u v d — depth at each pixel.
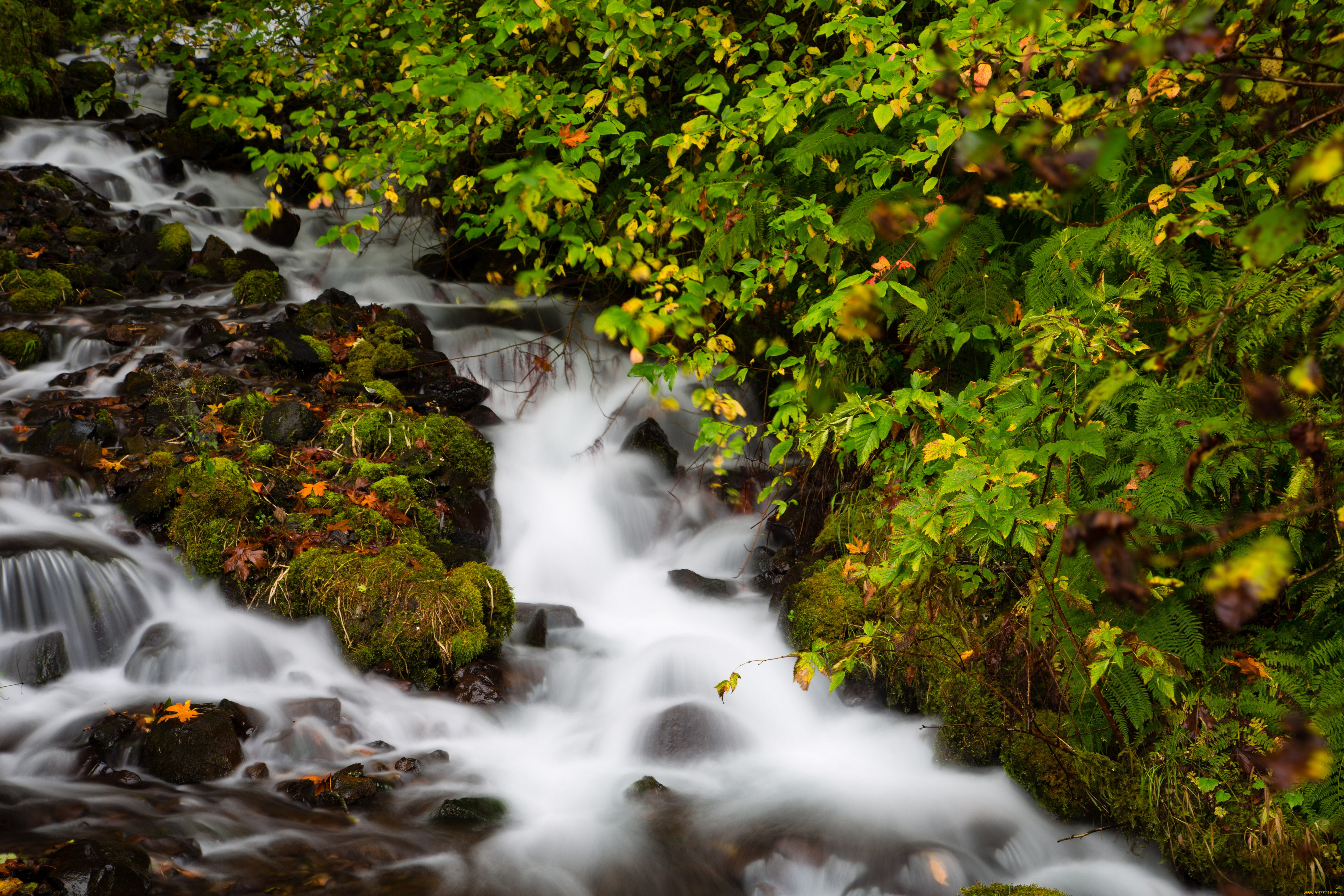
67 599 4.84
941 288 4.80
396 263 9.95
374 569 5.20
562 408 7.79
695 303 3.16
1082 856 4.09
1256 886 3.64
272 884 3.52
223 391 6.47
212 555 5.26
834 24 4.84
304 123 6.66
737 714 5.01
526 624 5.61
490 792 4.40
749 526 6.89
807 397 5.72
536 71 6.43
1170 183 4.09
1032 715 4.44
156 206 10.16
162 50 11.58
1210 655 4.08
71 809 3.78
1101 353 3.69
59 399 6.28
